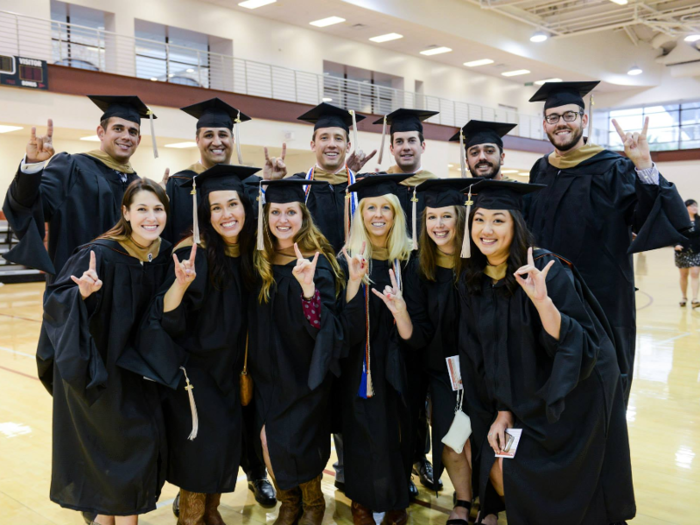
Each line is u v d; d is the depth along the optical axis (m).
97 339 2.76
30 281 15.48
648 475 3.87
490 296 2.83
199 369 2.94
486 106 24.31
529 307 2.71
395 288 2.99
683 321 9.65
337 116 4.21
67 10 14.23
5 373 6.58
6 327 9.34
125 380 2.75
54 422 2.82
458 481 3.17
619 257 3.54
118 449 2.72
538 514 2.68
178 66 16.48
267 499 3.46
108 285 2.76
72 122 12.14
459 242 3.01
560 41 23.08
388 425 3.08
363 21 17.62
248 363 3.08
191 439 2.87
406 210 4.04
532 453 2.72
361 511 3.11
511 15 19.88
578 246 3.59
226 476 2.93
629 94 27.23
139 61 15.63
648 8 19.42
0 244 15.16
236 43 16.75
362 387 3.06
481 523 2.93
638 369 6.71
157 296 2.82
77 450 2.78
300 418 2.98
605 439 2.71
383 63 20.48
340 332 2.93
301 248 3.08
